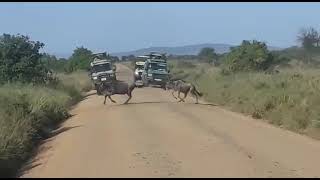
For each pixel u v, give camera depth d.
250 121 20.48
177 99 32.44
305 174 11.09
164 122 19.97
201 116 22.06
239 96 27.58
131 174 11.38
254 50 44.28
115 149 14.39
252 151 13.74
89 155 13.75
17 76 36.38
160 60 47.19
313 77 26.45
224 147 14.34
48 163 13.34
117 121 20.69
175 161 12.58
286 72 32.84
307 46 74.88
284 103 21.50
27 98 23.91
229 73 43.03
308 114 18.88
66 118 24.19
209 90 34.28
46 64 43.25
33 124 18.61
